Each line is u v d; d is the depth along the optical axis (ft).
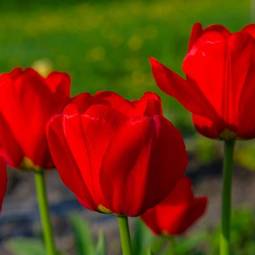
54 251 2.76
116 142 2.18
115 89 13.57
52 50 17.76
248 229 5.75
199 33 2.45
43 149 2.60
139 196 2.23
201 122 2.43
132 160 2.20
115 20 22.29
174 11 23.66
